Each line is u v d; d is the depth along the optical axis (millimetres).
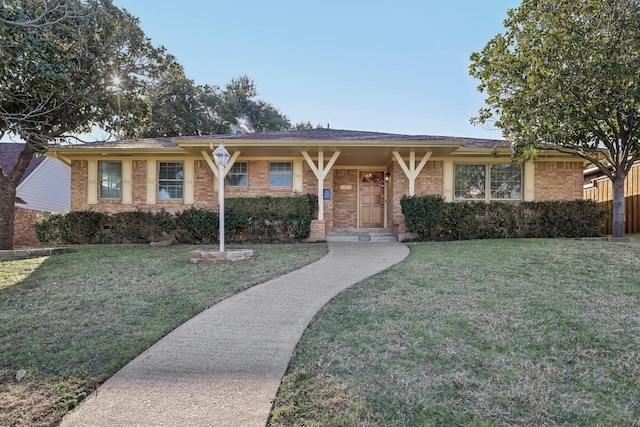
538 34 9406
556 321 4059
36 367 3121
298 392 2729
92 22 9203
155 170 13086
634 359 3172
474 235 11406
